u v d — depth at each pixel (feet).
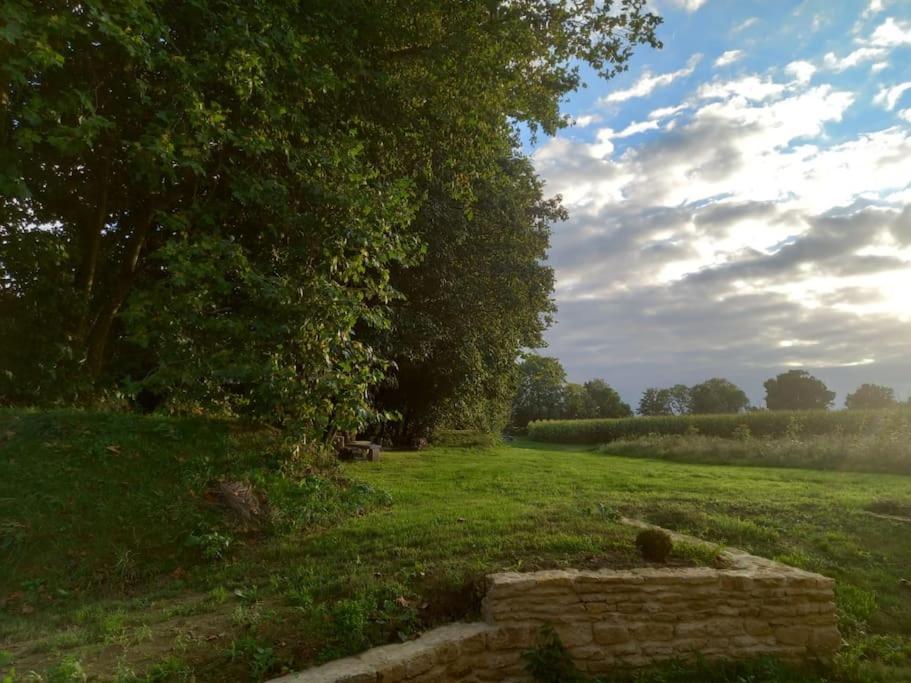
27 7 20.89
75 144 22.59
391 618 16.21
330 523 24.40
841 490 38.88
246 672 13.52
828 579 19.99
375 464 48.73
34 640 14.89
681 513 28.68
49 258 33.37
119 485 22.53
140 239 37.58
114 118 30.19
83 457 23.45
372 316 28.53
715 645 18.33
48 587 18.03
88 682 12.54
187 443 26.40
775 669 17.92
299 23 31.73
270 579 18.31
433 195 55.01
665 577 18.33
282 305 26.48
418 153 43.47
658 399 331.98
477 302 62.69
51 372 31.96
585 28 40.29
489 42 37.27
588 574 18.01
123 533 20.53
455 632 16.19
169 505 22.04
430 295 59.26
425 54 37.52
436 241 55.88
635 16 39.86
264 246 34.30
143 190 35.29
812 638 19.33
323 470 30.09
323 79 29.66
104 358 40.86
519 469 48.16
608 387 304.71
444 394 72.08
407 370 68.85
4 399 31.63
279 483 25.55
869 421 82.48
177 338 26.94
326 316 26.96
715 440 76.79
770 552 25.25
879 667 18.45
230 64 26.30
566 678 16.40
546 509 27.32
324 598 16.90
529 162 69.77
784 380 255.50
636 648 17.63
